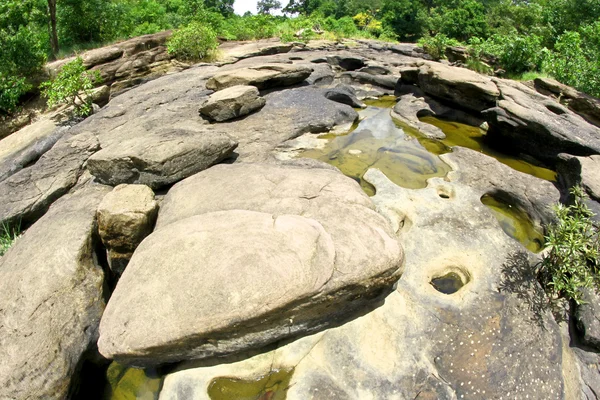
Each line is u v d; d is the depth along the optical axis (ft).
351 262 11.82
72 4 47.83
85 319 13.04
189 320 10.73
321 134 27.12
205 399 11.34
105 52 38.09
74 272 13.78
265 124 26.50
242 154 22.89
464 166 22.81
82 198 17.61
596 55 35.63
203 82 33.42
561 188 20.39
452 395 11.37
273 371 11.93
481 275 14.71
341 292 11.55
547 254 15.93
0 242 17.71
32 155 24.53
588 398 11.73
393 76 39.50
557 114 25.86
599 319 12.98
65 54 43.21
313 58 43.98
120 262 15.30
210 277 11.43
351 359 12.06
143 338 10.70
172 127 24.47
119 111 27.61
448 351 12.26
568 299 14.05
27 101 34.14
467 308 13.43
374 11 145.59
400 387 11.45
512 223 18.93
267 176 16.78
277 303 10.78
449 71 31.68
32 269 13.69
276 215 13.62
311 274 11.30
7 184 19.84
